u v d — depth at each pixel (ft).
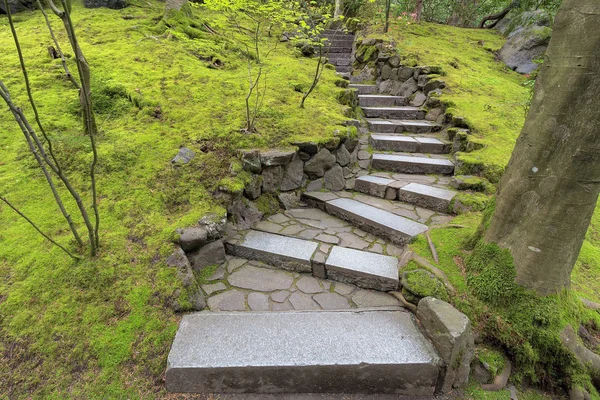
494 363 5.73
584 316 6.25
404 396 5.50
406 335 5.86
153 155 9.27
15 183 8.02
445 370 5.35
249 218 9.30
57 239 6.95
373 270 7.32
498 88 17.62
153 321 6.04
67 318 5.83
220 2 9.84
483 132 13.28
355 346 5.61
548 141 5.20
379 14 25.25
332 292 7.18
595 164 4.90
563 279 5.81
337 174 11.48
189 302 6.44
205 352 5.48
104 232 7.23
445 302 6.00
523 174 5.62
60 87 11.51
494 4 32.12
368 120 16.15
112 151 9.04
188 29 16.78
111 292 6.27
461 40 25.36
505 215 6.05
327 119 12.18
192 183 8.70
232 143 9.91
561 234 5.38
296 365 5.29
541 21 21.99
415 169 12.21
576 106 4.83
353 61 23.17
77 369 5.34
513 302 5.90
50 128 9.63
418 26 26.89
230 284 7.33
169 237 7.23
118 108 11.01
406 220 9.11
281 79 14.75
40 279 6.27
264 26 21.39
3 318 5.73
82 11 17.93
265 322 6.15
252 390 5.46
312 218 9.96
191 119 10.80
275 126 11.05
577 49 4.69
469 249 7.20
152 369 5.48
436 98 16.37
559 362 5.66
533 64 20.89
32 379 5.17
